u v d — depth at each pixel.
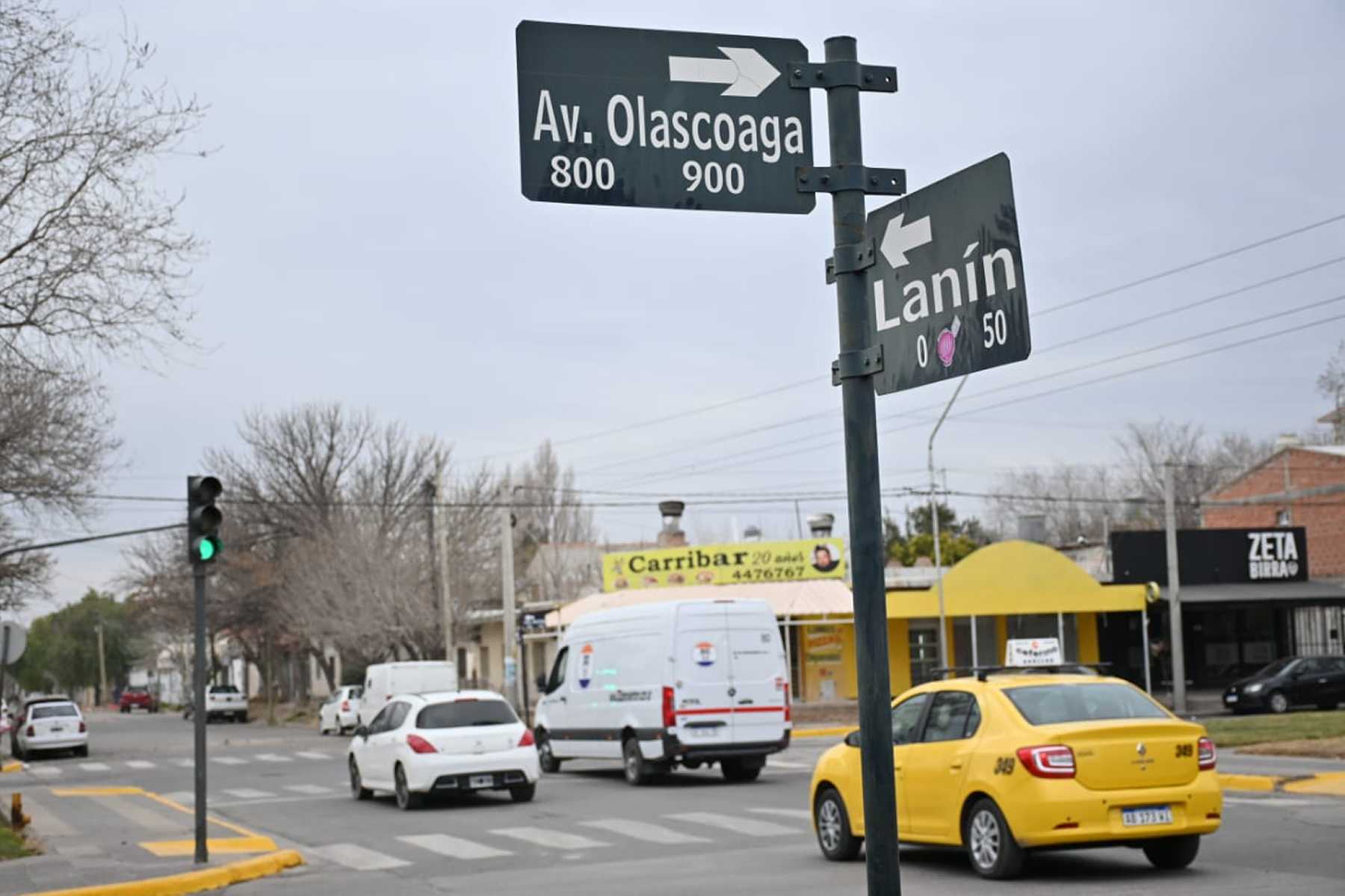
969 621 60.78
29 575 50.84
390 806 29.33
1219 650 64.19
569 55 5.87
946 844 16.47
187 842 23.31
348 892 17.78
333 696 68.62
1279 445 77.94
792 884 16.42
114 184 23.42
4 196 22.72
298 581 75.38
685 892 16.16
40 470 33.56
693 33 5.95
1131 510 105.56
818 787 18.70
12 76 22.23
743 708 31.16
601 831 23.28
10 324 23.33
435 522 72.38
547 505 77.06
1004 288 5.12
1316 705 50.91
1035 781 15.28
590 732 33.47
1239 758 29.42
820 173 5.72
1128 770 15.40
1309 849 17.05
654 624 31.61
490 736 28.45
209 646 115.81
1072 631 61.84
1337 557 71.44
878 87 5.86
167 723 96.94
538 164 5.79
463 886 17.77
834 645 60.97
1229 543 62.94
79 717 54.66
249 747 57.66
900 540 102.69
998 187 5.16
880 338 5.77
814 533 66.56
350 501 77.25
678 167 5.90
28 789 37.12
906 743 17.30
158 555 97.88
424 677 54.19
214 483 20.39
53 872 19.52
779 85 6.00
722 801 27.30
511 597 55.81
